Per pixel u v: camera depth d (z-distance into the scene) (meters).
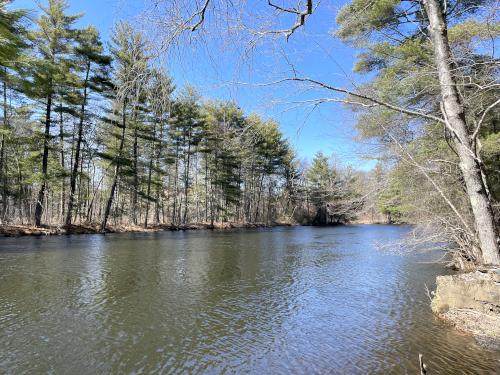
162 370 5.66
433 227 12.36
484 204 5.15
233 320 8.04
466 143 5.05
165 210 47.19
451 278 8.14
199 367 5.77
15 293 9.59
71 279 11.30
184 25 2.92
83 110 25.48
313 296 10.17
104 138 30.03
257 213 50.09
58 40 22.44
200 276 12.56
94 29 23.23
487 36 5.66
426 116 4.82
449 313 7.89
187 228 36.66
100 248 18.27
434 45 5.27
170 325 7.63
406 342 6.71
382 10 6.36
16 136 24.44
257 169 42.91
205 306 9.02
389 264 15.66
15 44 7.53
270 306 9.16
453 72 5.12
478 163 5.15
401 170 9.54
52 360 5.90
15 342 6.54
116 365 5.79
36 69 8.70
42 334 6.94
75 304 8.83
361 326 7.68
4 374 5.42
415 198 11.17
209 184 44.44
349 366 5.80
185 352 6.32
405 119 7.26
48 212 33.56
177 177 39.09
